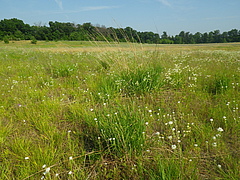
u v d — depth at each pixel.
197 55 11.91
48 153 1.92
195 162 1.79
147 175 1.64
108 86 3.76
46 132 2.33
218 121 2.56
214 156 1.89
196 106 3.12
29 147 2.07
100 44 4.93
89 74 5.43
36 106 3.15
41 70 6.29
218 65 7.07
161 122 2.66
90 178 1.67
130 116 2.27
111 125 2.04
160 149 1.95
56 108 3.07
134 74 4.09
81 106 3.15
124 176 1.65
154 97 3.61
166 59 9.09
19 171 1.70
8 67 6.50
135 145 1.90
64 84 4.53
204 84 4.37
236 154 1.92
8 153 1.94
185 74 5.20
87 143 2.20
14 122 2.66
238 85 3.90
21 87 4.22
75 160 1.86
